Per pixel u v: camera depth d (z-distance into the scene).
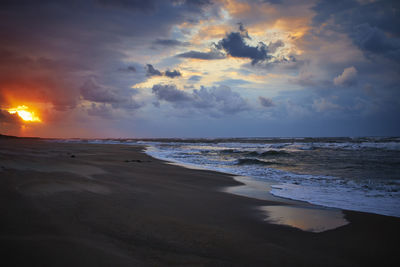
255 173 13.05
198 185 9.43
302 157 22.75
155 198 6.87
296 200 7.46
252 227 5.00
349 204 7.00
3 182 6.95
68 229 4.07
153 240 3.97
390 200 7.51
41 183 7.18
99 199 6.13
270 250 3.92
